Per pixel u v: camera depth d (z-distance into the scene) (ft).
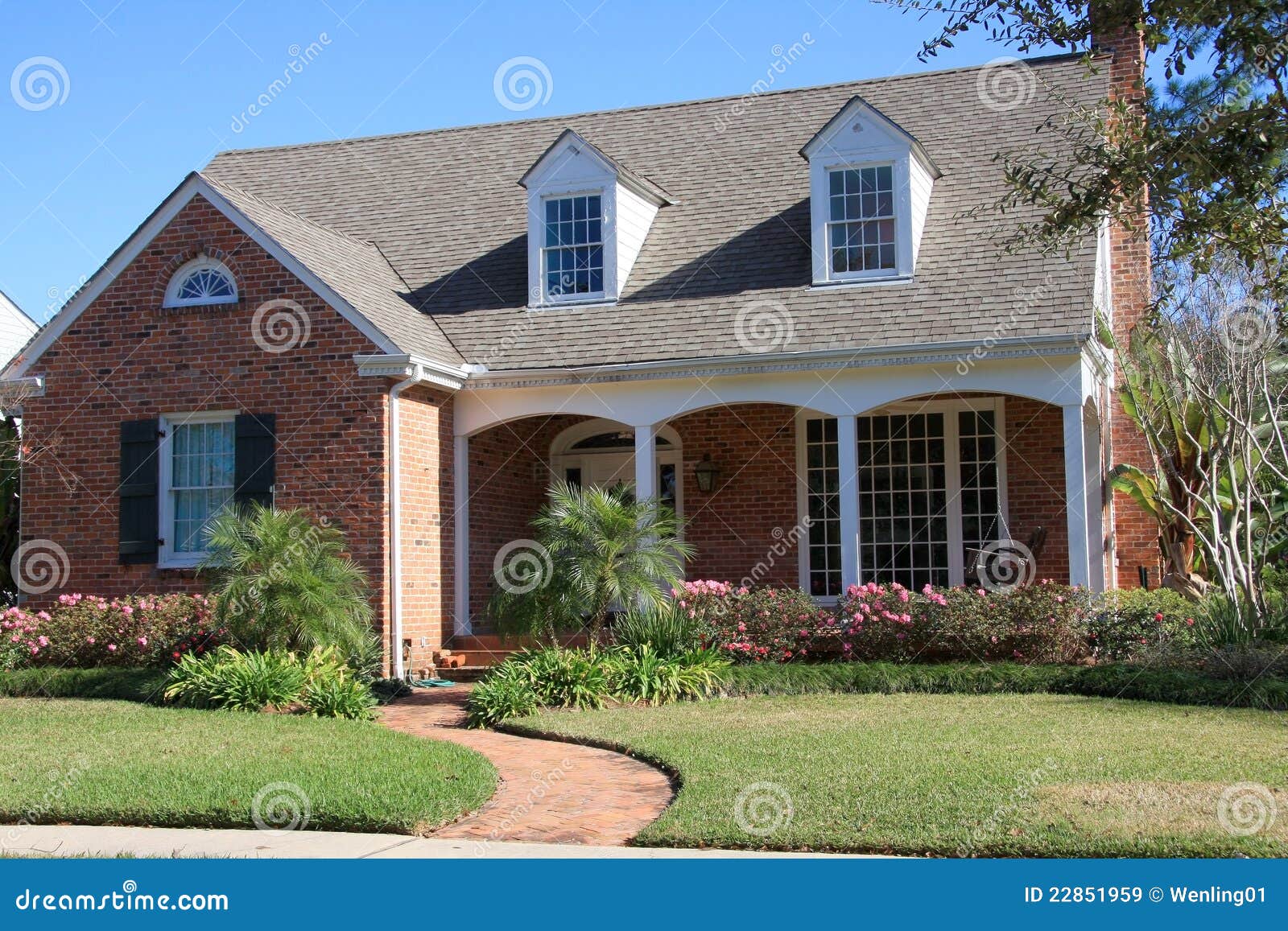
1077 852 23.57
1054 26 32.76
